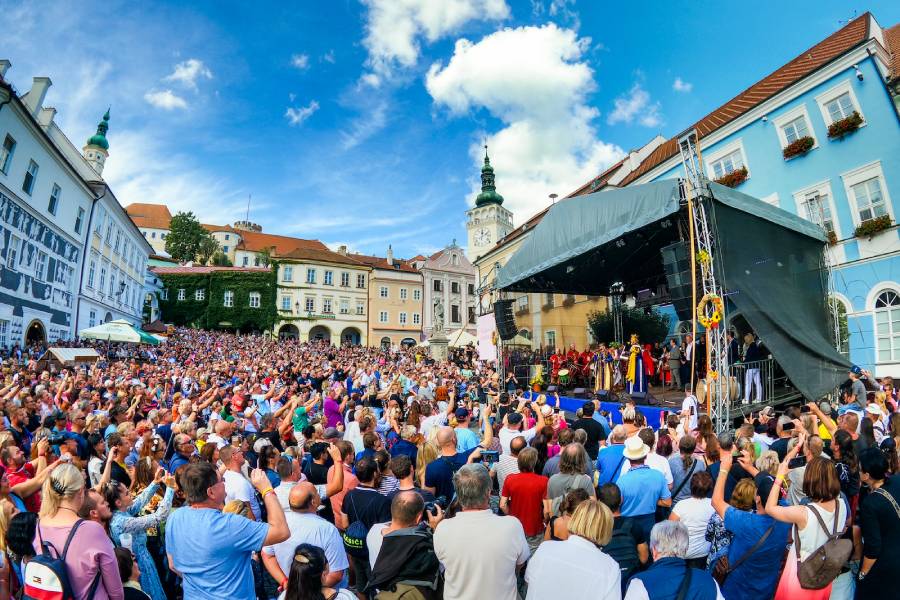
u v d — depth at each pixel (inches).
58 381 522.6
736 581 152.1
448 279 2787.9
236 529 132.4
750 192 869.8
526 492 206.1
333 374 783.1
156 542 193.8
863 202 715.4
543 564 122.0
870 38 694.5
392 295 2659.9
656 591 118.0
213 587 129.0
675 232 590.6
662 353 721.6
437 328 1615.4
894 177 678.5
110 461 207.8
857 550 168.9
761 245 463.5
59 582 117.5
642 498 183.2
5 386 431.5
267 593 200.8
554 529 154.9
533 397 642.8
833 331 522.9
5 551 153.7
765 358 487.2
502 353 698.8
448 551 126.8
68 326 1165.1
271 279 2454.5
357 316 2588.6
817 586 135.7
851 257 722.2
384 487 207.9
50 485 129.0
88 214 1266.0
